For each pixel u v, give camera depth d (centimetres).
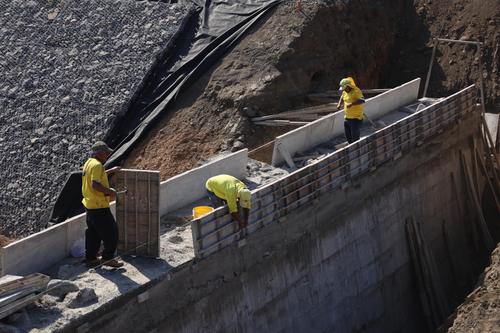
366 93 2558
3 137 2459
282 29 2561
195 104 2419
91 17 2752
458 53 2861
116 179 1439
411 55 2947
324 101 2458
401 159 2048
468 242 2405
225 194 1473
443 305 2120
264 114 2364
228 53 2536
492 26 2850
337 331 1842
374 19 2867
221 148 2272
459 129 2322
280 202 1638
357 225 1897
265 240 1611
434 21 2969
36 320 1218
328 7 2647
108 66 2564
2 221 2259
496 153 2456
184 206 1733
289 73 2464
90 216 1369
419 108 2377
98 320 1266
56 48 2691
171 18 2661
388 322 2031
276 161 1983
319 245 1770
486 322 1662
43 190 2288
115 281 1351
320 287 1781
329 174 1775
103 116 2419
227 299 1528
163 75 2531
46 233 1441
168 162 2270
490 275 1873
